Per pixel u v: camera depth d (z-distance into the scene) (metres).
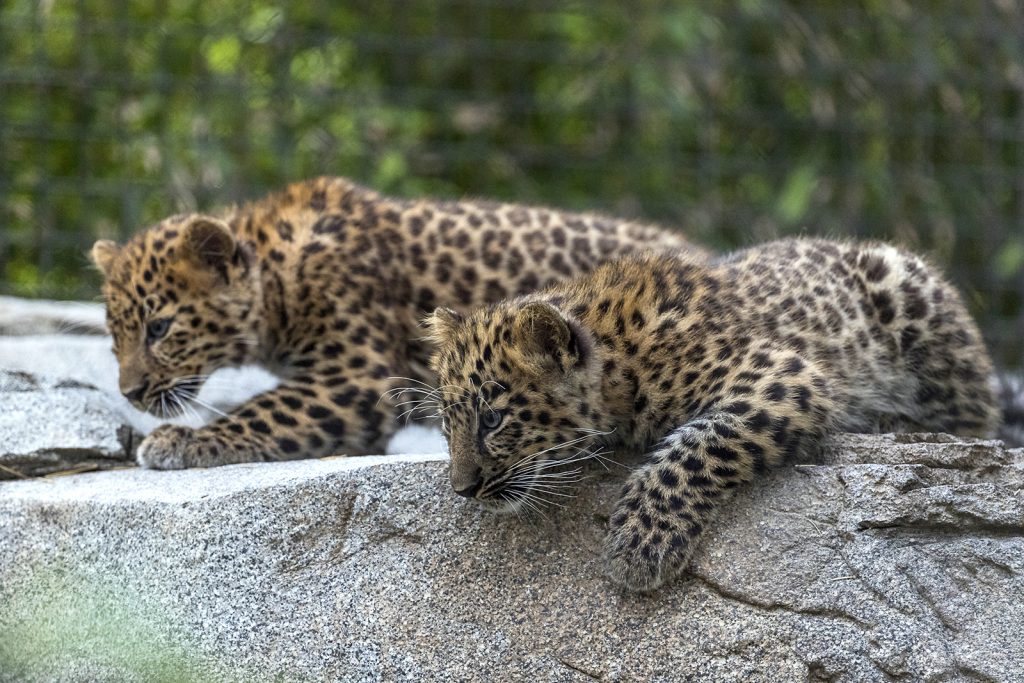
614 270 9.74
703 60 20.27
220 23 20.05
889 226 20.44
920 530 8.74
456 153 20.11
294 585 8.82
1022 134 20.44
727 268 9.86
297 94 18.73
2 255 18.25
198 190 18.50
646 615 8.50
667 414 9.11
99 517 9.23
